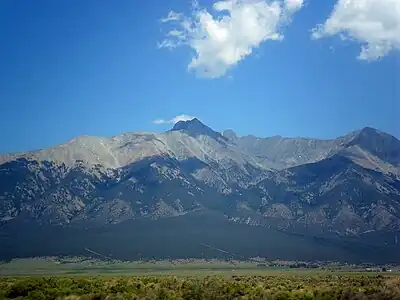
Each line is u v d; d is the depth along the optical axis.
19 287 87.38
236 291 86.88
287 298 79.94
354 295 80.12
